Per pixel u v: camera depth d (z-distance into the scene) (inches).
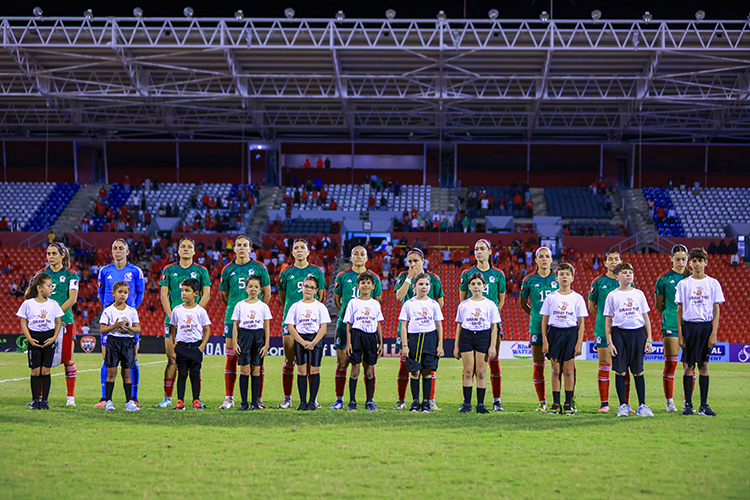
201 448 206.2
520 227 1250.0
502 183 1371.8
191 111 1262.3
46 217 1282.0
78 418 263.1
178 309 309.4
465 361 302.2
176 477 171.6
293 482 167.5
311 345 306.5
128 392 300.8
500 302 339.3
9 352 831.7
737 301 1018.1
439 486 164.7
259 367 311.1
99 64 1050.1
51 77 1040.8
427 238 1217.4
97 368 556.4
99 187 1379.2
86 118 1262.3
